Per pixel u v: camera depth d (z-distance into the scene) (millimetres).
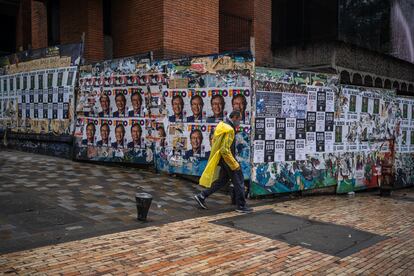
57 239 5652
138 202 6703
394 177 12070
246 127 8805
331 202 9430
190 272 4859
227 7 15023
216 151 7777
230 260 5293
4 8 17703
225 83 9070
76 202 7562
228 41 14945
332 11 13352
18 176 9398
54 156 12570
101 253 5250
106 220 6648
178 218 7070
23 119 13617
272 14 15109
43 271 4621
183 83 9766
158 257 5246
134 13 12641
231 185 8172
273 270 5070
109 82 11195
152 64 10359
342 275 5059
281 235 6453
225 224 6879
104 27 13547
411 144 12867
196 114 9586
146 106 10555
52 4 15125
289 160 9406
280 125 9188
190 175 9797
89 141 11586
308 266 5262
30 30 18047
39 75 12992
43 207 7105
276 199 9258
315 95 9797
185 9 12164
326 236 6539
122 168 11000
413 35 17234
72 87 11992
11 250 5180
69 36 13750
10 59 14148
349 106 10641
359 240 6438
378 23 15000
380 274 5156
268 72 8930
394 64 16625
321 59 13812
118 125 11070
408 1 16734
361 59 14742
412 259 5723
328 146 10180
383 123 11672
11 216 6527
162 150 10281
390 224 7570
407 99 12531
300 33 14336
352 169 10844
